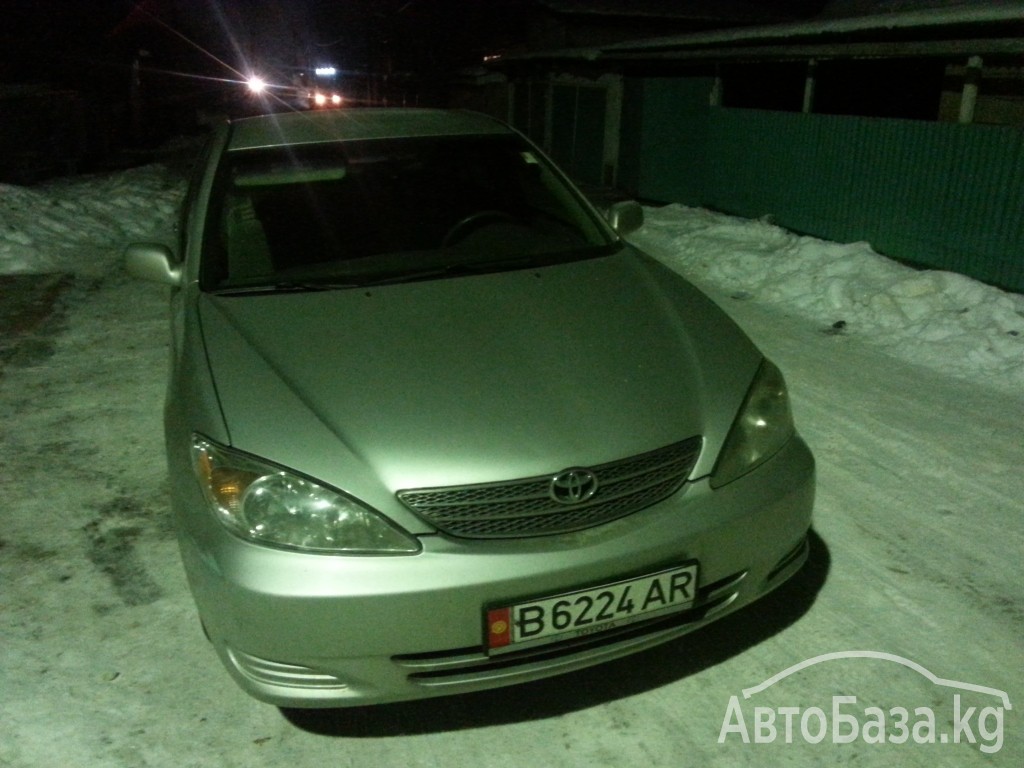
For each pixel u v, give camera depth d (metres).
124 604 2.81
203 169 3.54
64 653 2.58
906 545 2.97
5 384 4.75
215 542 2.04
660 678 2.41
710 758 2.14
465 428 2.11
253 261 2.95
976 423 3.90
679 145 10.34
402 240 3.06
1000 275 6.02
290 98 38.44
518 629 2.00
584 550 2.01
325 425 2.12
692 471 2.18
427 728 2.27
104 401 4.48
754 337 5.20
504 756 2.17
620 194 11.83
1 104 13.16
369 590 1.93
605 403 2.22
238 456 2.08
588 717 2.28
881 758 2.12
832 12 13.19
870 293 5.50
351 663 2.00
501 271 2.91
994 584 2.75
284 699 2.08
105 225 9.04
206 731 2.28
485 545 2.00
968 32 6.36
